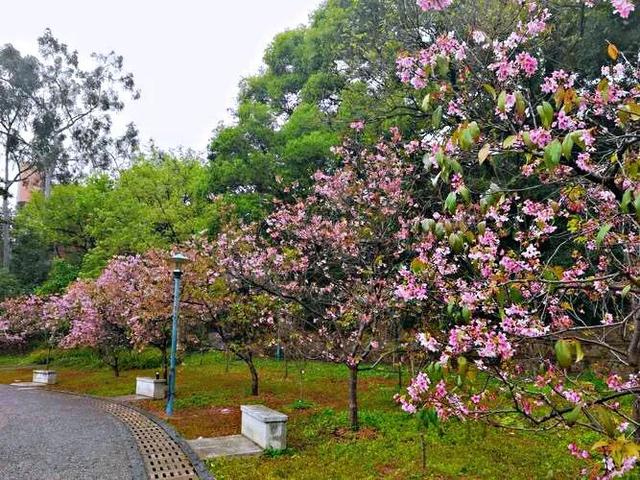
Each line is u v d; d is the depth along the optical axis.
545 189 6.56
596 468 2.84
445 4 3.04
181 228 19.83
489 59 4.71
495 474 5.51
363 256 8.24
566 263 7.61
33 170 36.06
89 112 34.81
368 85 12.30
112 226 22.52
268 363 17.89
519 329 3.27
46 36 33.28
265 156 16.72
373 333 7.85
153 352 20.00
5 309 24.25
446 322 6.63
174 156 24.78
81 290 16.61
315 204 10.04
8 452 6.99
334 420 8.23
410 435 7.09
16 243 30.98
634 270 3.11
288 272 9.64
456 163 2.51
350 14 14.46
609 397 2.71
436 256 5.11
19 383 16.98
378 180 8.58
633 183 2.49
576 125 2.89
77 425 8.91
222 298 11.16
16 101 31.59
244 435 7.78
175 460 6.50
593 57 9.46
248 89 22.22
